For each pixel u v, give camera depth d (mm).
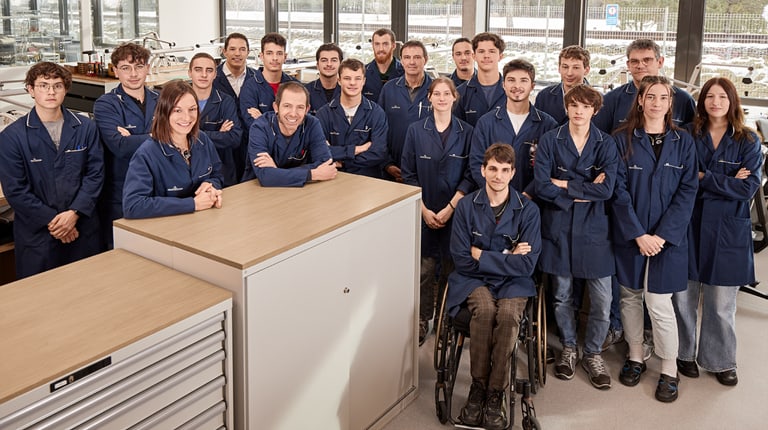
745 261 3166
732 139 3137
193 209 2619
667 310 3145
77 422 1760
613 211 3180
